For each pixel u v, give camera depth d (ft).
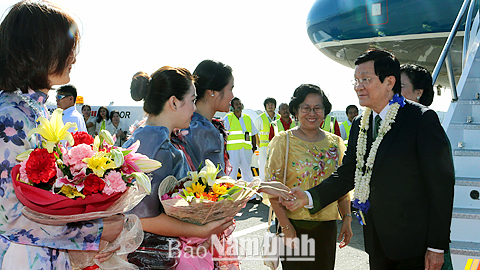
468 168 11.57
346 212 9.30
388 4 26.71
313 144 8.97
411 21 26.22
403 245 6.96
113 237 4.64
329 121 24.93
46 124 4.23
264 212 20.99
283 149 8.89
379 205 7.14
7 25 4.34
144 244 5.61
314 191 8.05
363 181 7.43
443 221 6.53
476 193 10.86
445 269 7.07
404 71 9.49
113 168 4.38
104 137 4.60
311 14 30.58
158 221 5.45
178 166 5.87
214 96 7.21
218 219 5.65
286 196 7.22
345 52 29.71
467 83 13.21
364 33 27.91
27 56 4.26
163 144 5.55
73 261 4.72
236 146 26.00
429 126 6.74
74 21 4.57
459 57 25.54
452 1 25.03
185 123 6.04
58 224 4.27
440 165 6.53
